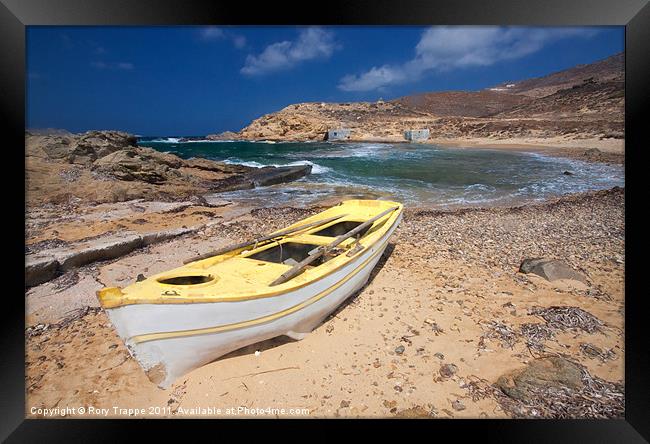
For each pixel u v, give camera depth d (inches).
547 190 589.9
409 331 197.8
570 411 148.0
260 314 158.4
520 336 193.9
